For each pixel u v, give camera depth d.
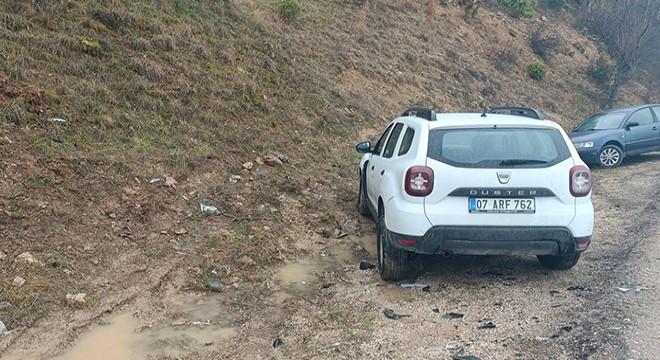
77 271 4.95
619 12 26.50
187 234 6.08
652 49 30.30
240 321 4.51
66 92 7.64
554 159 4.91
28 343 3.95
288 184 8.02
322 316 4.62
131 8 10.77
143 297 4.80
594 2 31.95
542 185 4.79
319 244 6.49
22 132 6.50
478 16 24.59
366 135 11.96
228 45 11.69
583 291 4.98
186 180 7.18
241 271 5.46
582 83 24.31
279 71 12.26
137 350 3.99
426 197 4.82
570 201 4.84
